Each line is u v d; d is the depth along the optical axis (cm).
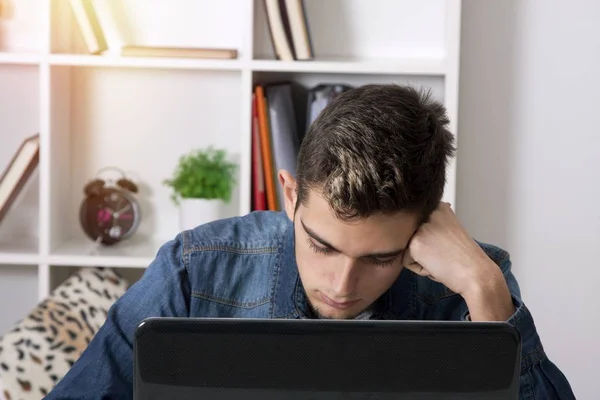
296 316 149
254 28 280
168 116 288
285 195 138
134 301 145
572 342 292
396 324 90
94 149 289
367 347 90
